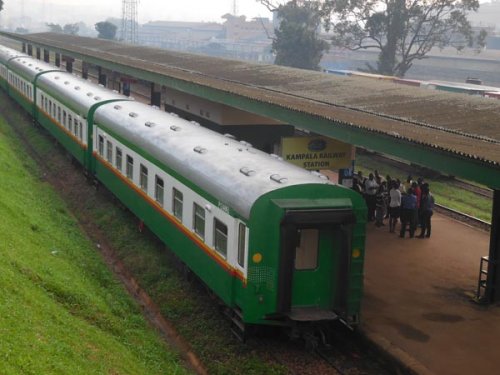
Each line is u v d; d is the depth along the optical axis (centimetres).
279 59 6353
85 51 3741
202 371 1086
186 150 1411
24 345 795
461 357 1075
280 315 1088
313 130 1352
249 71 2555
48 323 924
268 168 1192
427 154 1023
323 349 1136
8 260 1095
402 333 1162
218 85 1936
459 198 2458
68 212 1995
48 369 768
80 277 1303
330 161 1650
